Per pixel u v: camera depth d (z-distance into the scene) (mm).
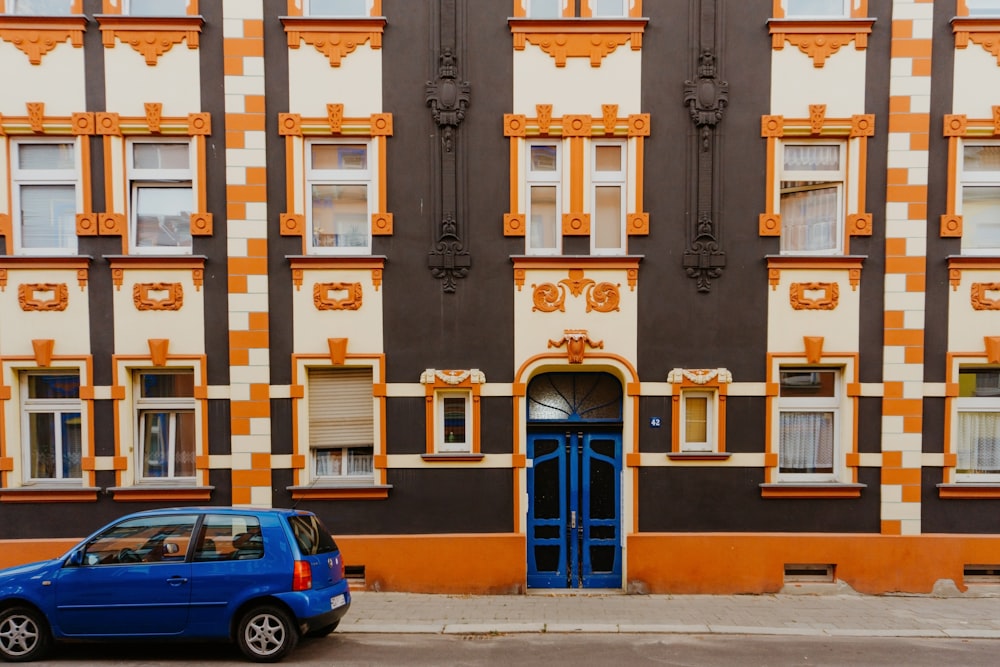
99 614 5820
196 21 8109
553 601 7910
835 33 8188
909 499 8227
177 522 6035
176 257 8125
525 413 8414
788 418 8594
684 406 8492
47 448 8469
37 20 8070
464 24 8266
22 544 8008
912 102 8156
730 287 8336
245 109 8141
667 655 6246
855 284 8266
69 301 8180
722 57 8258
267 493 8227
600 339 8336
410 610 7484
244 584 5805
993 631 6930
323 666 5863
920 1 8125
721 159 8273
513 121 8242
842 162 8430
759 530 8289
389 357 8336
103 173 8219
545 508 8672
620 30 8227
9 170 8227
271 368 8273
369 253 8477
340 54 8227
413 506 8297
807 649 6438
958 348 8258
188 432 8531
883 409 8250
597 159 8555
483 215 8344
